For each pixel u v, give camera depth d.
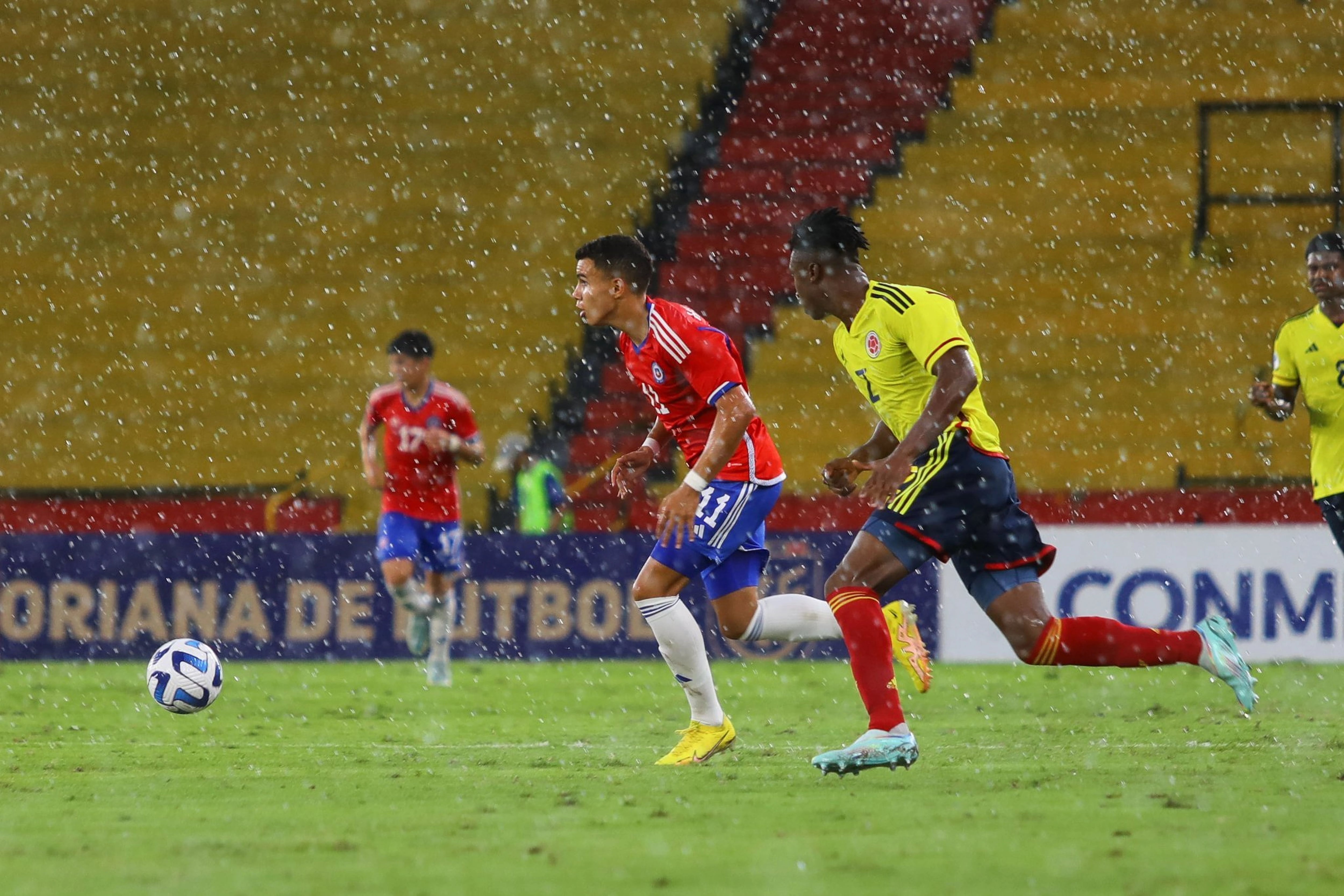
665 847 11.80
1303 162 56.97
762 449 19.20
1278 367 25.70
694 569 18.55
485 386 54.19
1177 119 58.50
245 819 13.60
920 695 29.58
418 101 62.06
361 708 27.78
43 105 61.94
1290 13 60.28
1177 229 55.97
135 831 12.88
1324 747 19.89
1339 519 25.53
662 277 56.16
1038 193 57.31
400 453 32.91
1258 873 10.50
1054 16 61.34
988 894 9.82
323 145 61.16
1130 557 37.66
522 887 10.14
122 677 34.75
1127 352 53.22
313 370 55.34
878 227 56.88
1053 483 50.62
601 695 30.55
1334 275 24.48
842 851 11.54
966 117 59.41
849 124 59.78
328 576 39.66
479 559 39.47
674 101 61.50
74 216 59.31
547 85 62.31
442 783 16.42
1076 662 16.88
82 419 54.06
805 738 21.92
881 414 17.36
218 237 58.75
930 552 16.45
